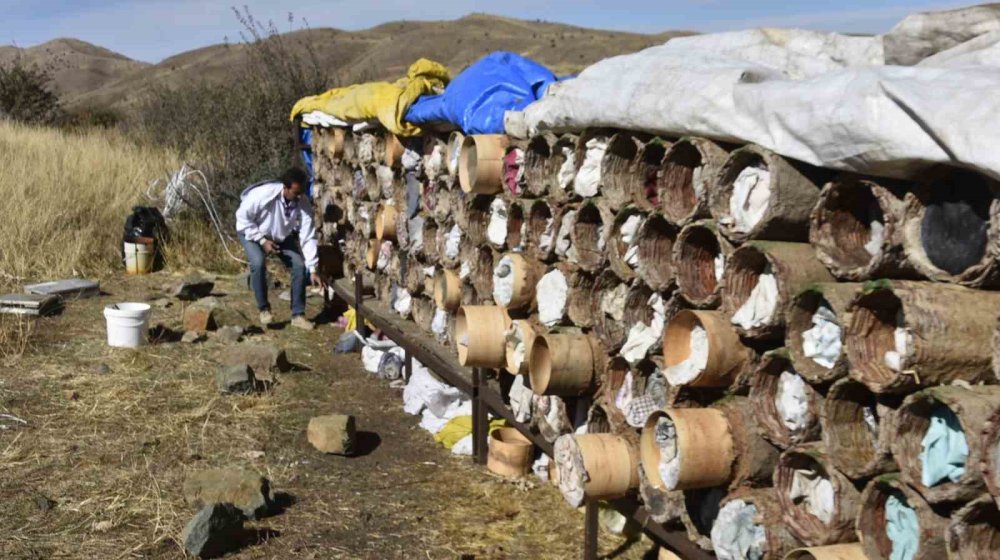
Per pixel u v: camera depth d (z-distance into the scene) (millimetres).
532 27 131375
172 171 12836
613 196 3855
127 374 6500
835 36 3240
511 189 4891
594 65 4059
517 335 4672
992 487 2119
